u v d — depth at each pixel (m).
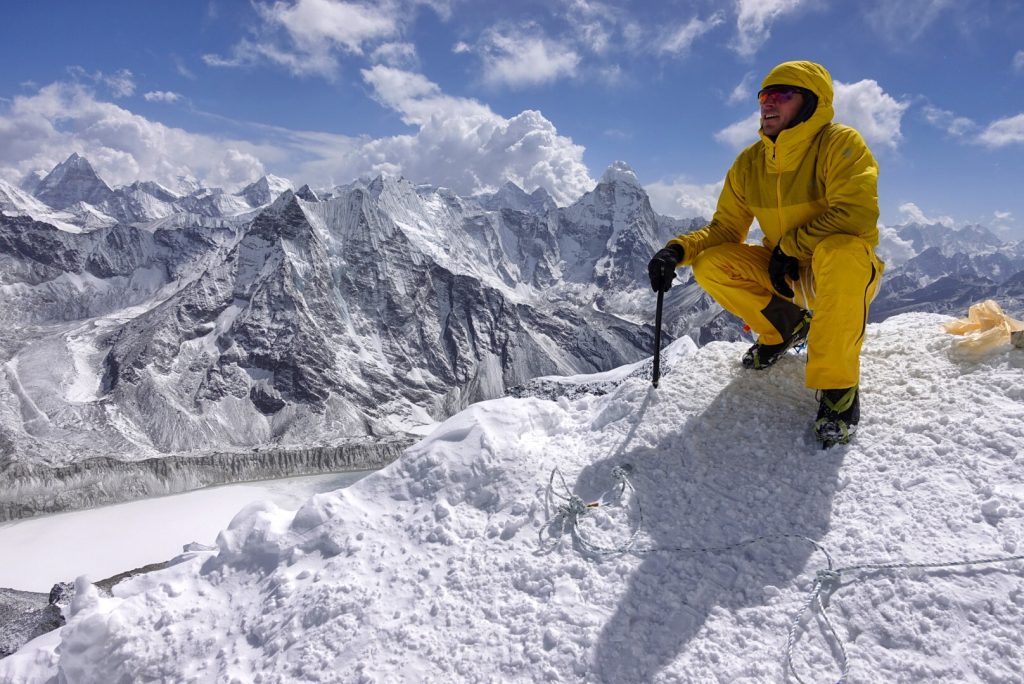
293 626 3.76
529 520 4.22
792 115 4.33
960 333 5.16
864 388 4.84
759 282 5.01
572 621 3.40
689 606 3.37
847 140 4.23
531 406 5.33
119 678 3.84
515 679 3.19
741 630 3.18
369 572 4.06
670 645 3.18
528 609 3.57
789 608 3.23
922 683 2.79
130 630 3.99
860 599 3.20
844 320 4.12
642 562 3.69
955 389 4.51
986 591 3.11
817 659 2.97
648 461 4.52
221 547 4.54
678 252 5.02
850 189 4.16
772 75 4.31
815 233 4.29
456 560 4.04
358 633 3.60
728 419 4.73
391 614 3.72
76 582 4.43
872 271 4.14
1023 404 4.22
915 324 5.66
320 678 3.37
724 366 5.41
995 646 2.88
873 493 3.87
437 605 3.71
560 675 3.15
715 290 5.16
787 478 4.16
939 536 3.47
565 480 4.52
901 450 4.12
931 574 3.25
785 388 4.98
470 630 3.52
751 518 3.89
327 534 4.41
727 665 3.00
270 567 4.36
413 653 3.43
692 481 4.27
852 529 3.64
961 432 4.11
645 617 3.36
